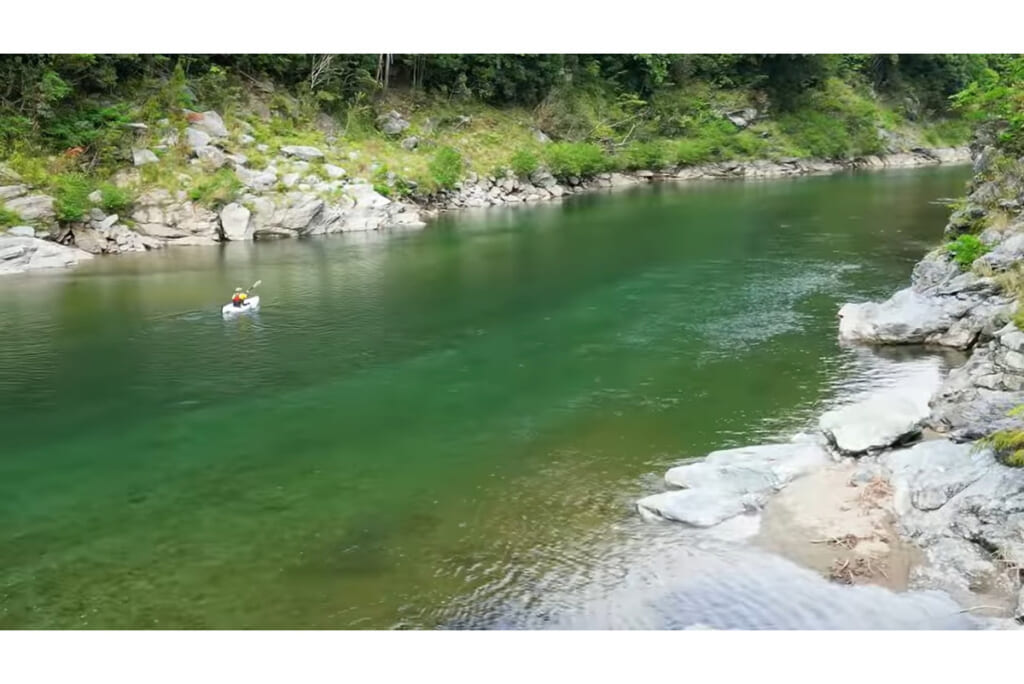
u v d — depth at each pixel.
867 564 12.03
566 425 17.77
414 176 50.56
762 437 16.89
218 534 13.72
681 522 13.46
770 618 11.03
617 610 11.34
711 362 21.50
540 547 13.02
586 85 72.81
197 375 21.22
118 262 35.50
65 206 36.34
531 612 11.35
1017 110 29.44
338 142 50.84
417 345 23.44
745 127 77.88
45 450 17.05
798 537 12.83
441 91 62.38
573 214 49.59
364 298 28.66
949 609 11.03
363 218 44.78
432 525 13.79
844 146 79.38
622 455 16.23
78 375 21.23
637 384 20.08
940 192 57.00
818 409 18.23
